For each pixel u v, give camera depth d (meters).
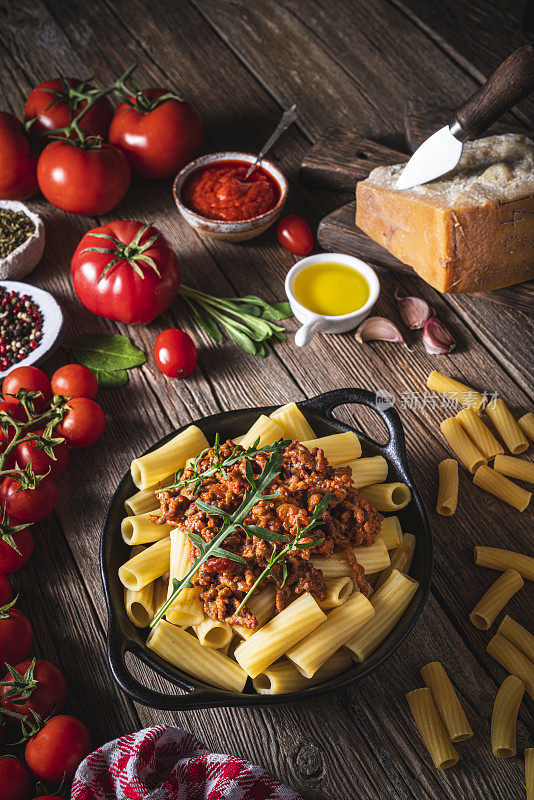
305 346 0.85
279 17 1.09
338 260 0.85
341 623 0.63
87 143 0.88
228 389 0.82
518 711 0.66
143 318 0.83
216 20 1.09
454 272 0.80
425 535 0.66
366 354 0.84
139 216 0.93
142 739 0.62
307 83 1.03
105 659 0.69
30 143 0.93
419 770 0.65
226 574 0.63
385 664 0.68
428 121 0.94
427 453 0.78
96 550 0.74
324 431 0.73
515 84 0.72
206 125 1.00
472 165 0.81
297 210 0.94
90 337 0.84
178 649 0.63
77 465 0.78
